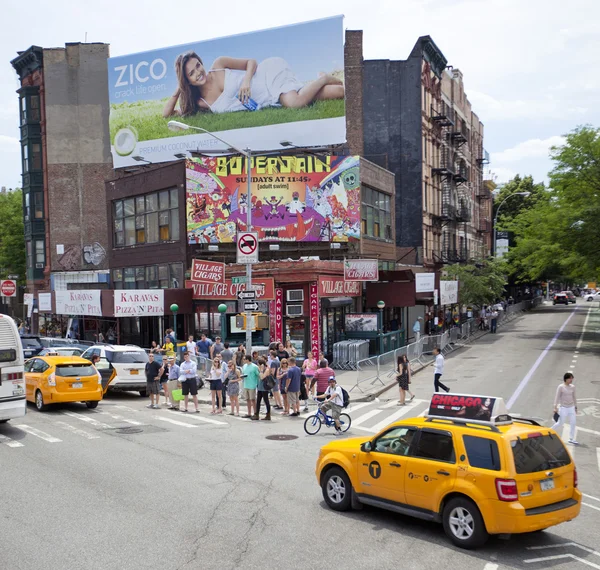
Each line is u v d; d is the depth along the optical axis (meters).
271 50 43.94
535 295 104.25
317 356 29.23
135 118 47.69
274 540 8.83
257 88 44.25
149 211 37.25
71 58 54.50
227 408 21.47
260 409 21.20
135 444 15.00
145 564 7.92
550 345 39.28
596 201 39.12
